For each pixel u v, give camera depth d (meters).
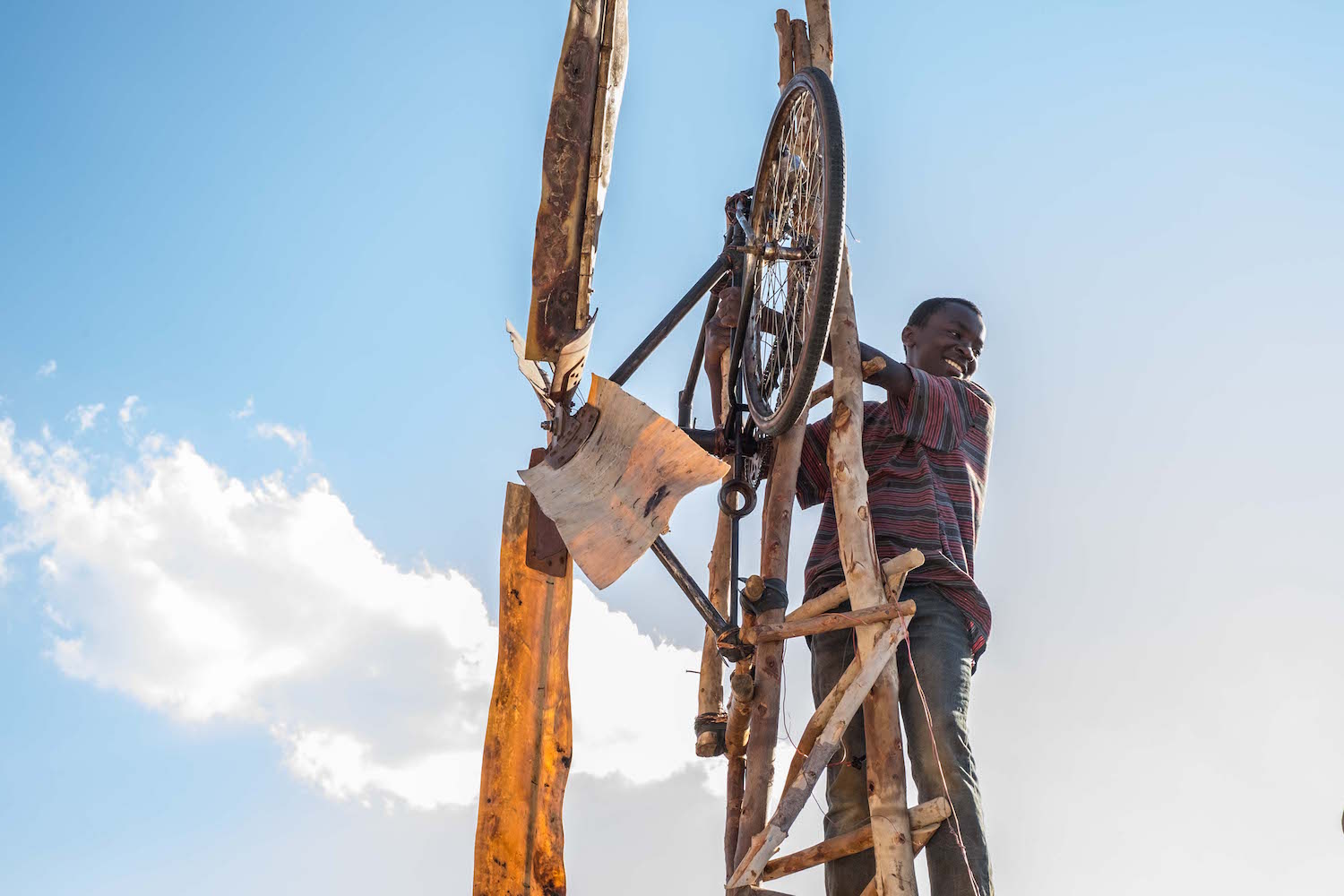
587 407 5.43
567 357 5.46
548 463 5.48
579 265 5.52
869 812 4.90
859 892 4.84
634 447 5.11
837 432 4.98
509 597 5.53
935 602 4.98
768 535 5.27
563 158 5.52
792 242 5.51
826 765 4.55
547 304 5.46
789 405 5.17
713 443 5.88
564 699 5.39
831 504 5.61
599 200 5.57
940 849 4.55
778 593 5.11
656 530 4.79
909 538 5.11
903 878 4.46
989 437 5.61
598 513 5.04
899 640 4.70
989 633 5.09
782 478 5.37
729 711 5.22
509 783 5.27
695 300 5.93
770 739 4.97
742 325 5.87
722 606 6.23
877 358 5.18
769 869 4.73
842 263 5.21
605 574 4.77
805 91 5.51
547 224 5.50
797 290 5.52
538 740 5.34
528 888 5.13
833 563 5.30
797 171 5.73
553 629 5.48
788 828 4.40
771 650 5.05
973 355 6.02
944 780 4.65
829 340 5.16
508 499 5.67
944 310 6.04
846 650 5.25
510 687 5.40
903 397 5.29
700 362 6.74
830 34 5.78
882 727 4.62
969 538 5.29
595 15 5.55
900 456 5.36
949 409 5.30
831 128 5.01
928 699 4.79
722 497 5.71
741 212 6.12
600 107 5.56
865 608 4.75
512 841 5.19
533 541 5.58
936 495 5.25
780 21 5.98
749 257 5.83
